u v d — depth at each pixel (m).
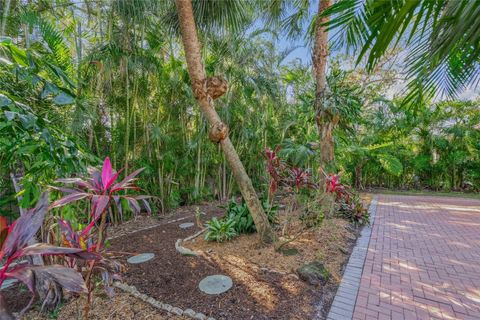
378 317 1.80
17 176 1.90
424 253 3.00
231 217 3.61
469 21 0.91
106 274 1.19
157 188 5.17
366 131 9.36
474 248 3.15
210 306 1.88
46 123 1.45
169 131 5.41
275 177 3.14
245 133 6.23
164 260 2.71
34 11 2.79
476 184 9.05
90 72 3.67
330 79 4.61
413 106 1.65
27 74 1.32
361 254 2.97
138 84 4.41
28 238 0.63
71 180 1.09
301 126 6.35
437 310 1.87
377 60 1.41
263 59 5.93
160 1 3.71
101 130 4.36
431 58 1.13
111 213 4.15
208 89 2.74
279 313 1.81
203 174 6.24
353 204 4.34
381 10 1.25
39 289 1.80
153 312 1.82
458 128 8.55
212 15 3.06
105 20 3.84
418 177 10.17
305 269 2.35
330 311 1.87
